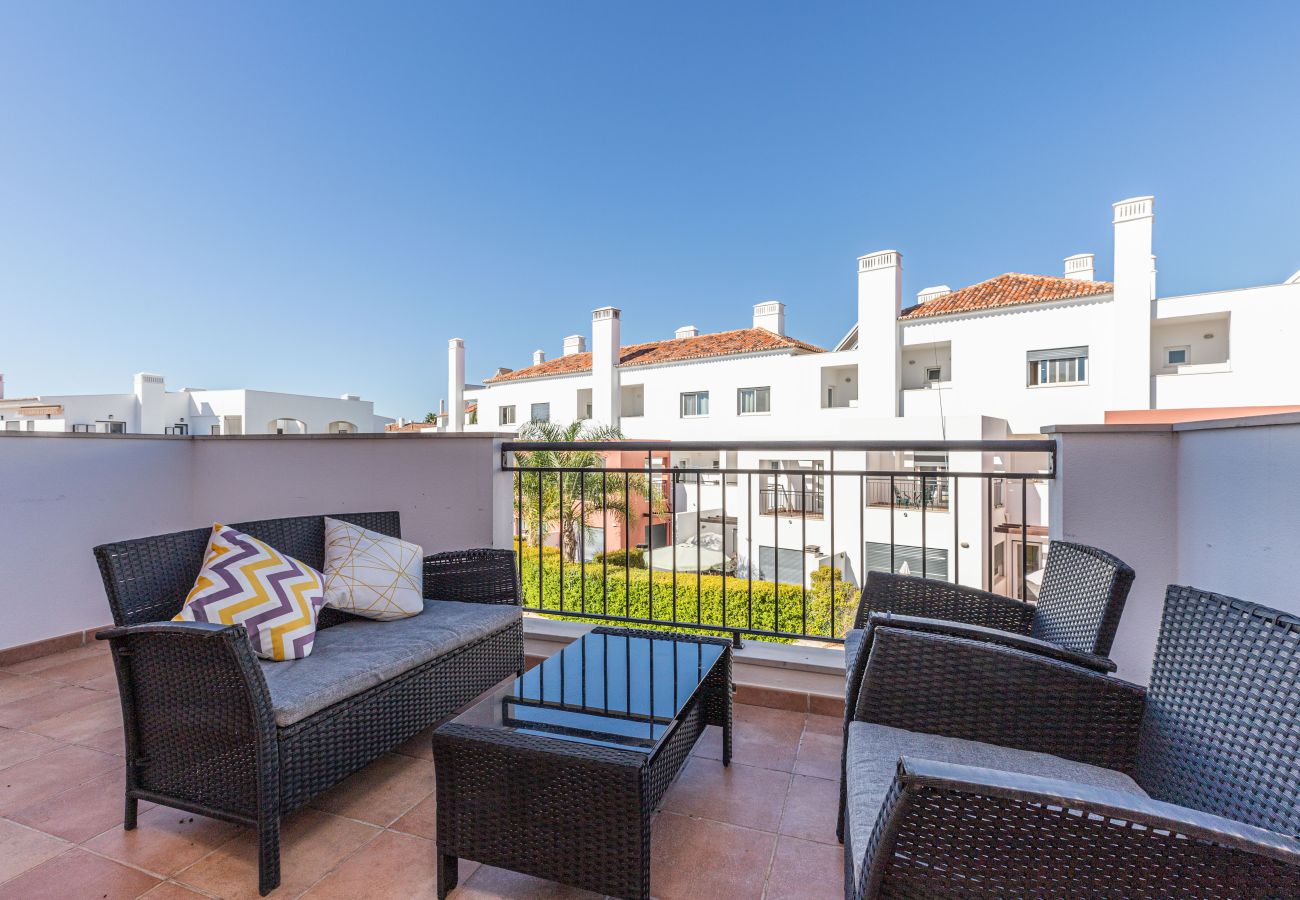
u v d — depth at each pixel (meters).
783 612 6.88
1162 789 1.12
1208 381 11.51
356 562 2.26
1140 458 2.14
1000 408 13.22
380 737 1.78
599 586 7.68
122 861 1.54
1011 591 10.84
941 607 1.90
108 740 2.18
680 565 12.29
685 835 1.66
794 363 15.68
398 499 3.19
